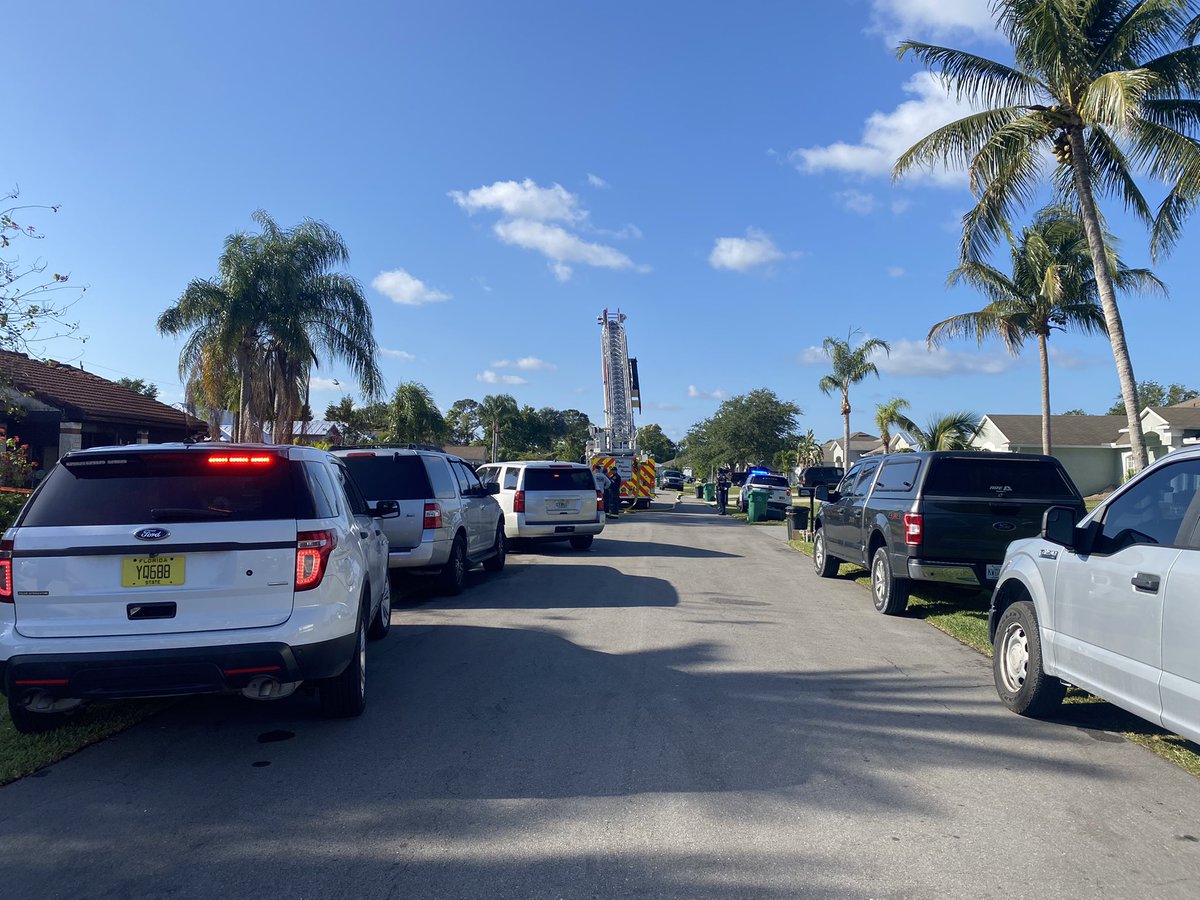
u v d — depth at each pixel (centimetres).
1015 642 648
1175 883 381
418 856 399
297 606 517
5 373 1080
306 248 2452
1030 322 2509
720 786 484
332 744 552
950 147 1662
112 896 364
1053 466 984
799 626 951
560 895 365
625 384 3456
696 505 4241
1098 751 553
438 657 792
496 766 514
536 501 1662
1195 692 432
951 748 554
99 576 495
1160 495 509
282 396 2412
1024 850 411
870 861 397
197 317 2347
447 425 4559
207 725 590
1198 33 1498
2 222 892
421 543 1064
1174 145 1460
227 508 522
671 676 725
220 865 390
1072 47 1462
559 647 834
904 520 966
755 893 367
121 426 2400
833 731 584
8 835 420
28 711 541
